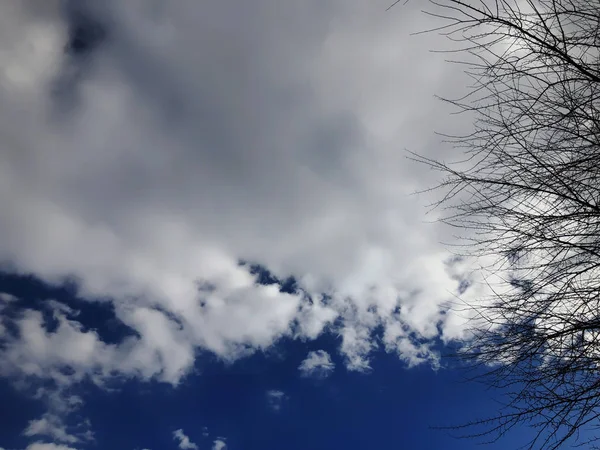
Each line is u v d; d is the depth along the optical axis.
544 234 3.52
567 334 3.36
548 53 3.36
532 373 3.52
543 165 3.50
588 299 3.33
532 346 3.48
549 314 3.44
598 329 3.28
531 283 3.60
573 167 3.41
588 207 3.38
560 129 3.45
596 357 3.28
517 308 3.57
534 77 3.46
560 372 3.38
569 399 3.37
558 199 3.49
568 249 3.46
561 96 3.42
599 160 3.37
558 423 3.42
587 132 3.37
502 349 3.61
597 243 3.37
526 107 3.53
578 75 3.35
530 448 3.49
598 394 3.29
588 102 3.35
